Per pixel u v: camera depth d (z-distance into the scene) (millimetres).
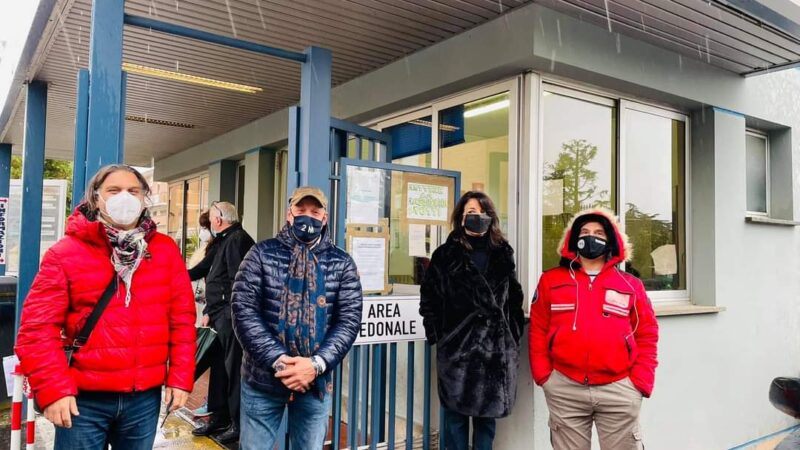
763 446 5137
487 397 3240
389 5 3840
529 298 3898
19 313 5211
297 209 2668
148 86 5680
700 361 4754
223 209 4223
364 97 5137
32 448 2650
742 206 5176
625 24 4062
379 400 3773
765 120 5445
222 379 4113
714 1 3656
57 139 8477
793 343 5645
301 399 2658
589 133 4352
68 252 2105
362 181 3734
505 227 4125
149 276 2248
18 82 5473
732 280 5043
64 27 4184
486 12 3916
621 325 2885
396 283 3869
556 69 3986
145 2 3850
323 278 2656
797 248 5758
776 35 4215
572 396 2934
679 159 5020
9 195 7980
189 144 8641
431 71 4461
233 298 2588
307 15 4004
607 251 2961
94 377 2123
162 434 4156
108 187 2207
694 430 4668
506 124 4152
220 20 4141
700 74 4828
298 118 3455
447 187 4102
